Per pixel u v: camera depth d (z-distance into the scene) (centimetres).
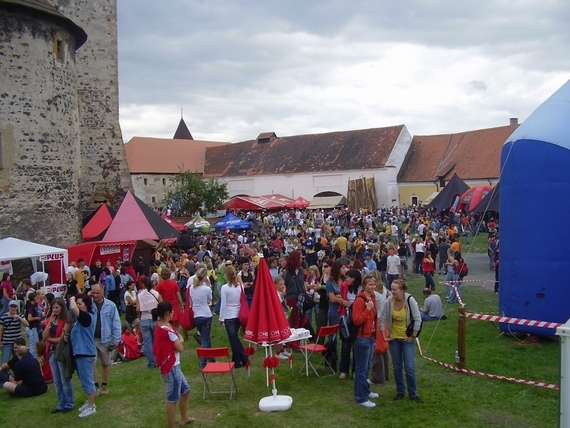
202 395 846
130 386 928
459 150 5347
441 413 722
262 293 806
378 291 840
